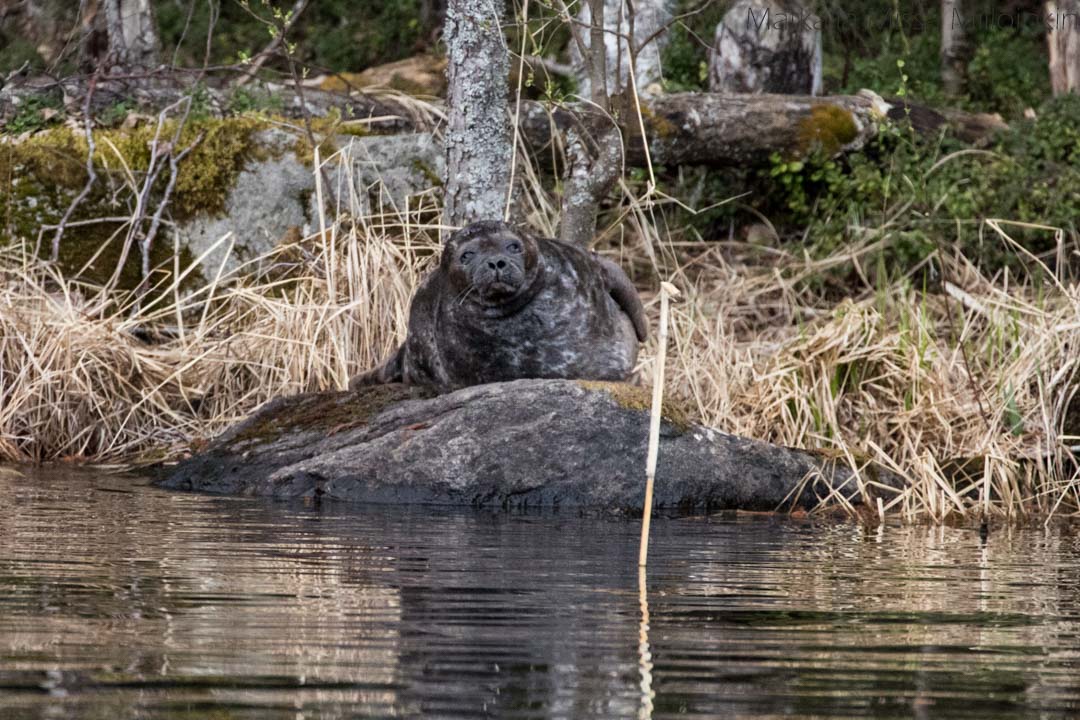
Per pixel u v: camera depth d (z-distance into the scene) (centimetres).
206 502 964
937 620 566
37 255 1469
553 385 1024
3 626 507
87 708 396
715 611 571
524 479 994
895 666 476
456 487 993
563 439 1005
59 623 514
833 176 1683
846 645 509
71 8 2130
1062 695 439
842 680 453
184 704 403
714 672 459
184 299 1359
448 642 494
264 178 1525
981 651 504
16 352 1308
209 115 1568
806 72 1873
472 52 1315
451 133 1330
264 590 595
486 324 1070
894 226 1673
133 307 1485
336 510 934
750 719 401
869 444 1179
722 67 1881
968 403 1242
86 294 1491
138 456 1270
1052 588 666
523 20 1301
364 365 1298
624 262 1661
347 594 588
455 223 1327
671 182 1830
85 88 1616
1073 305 1293
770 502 1041
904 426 1206
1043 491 1111
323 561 687
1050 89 2295
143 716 389
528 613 553
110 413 1312
